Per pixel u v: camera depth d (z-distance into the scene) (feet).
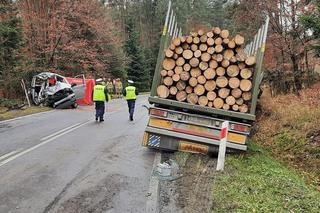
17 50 85.51
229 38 31.71
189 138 31.58
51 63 110.22
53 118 59.62
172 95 32.63
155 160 30.76
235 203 20.65
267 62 74.59
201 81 31.96
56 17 110.32
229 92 31.53
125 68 187.73
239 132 30.91
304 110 44.88
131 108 58.85
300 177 30.71
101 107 56.39
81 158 31.12
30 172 26.43
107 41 157.07
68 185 23.67
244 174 26.76
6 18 80.23
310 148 35.88
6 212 19.10
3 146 35.37
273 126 46.14
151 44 262.06
